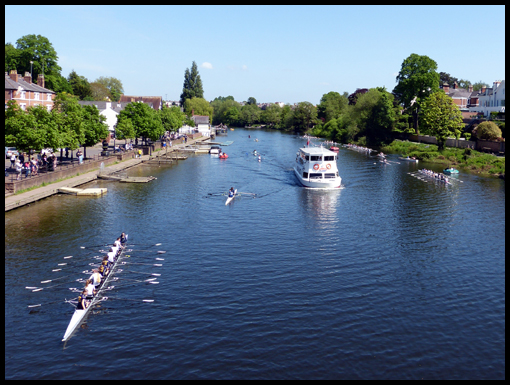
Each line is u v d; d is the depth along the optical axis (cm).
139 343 2714
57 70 14425
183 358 2572
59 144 6756
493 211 6097
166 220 5409
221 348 2673
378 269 3956
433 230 5172
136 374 2427
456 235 4984
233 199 6762
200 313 3094
